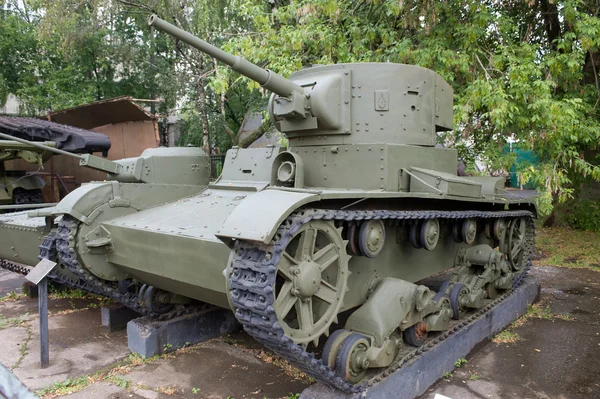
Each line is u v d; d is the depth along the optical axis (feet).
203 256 15.72
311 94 19.15
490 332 21.89
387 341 15.57
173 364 19.42
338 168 19.71
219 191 22.08
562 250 42.50
